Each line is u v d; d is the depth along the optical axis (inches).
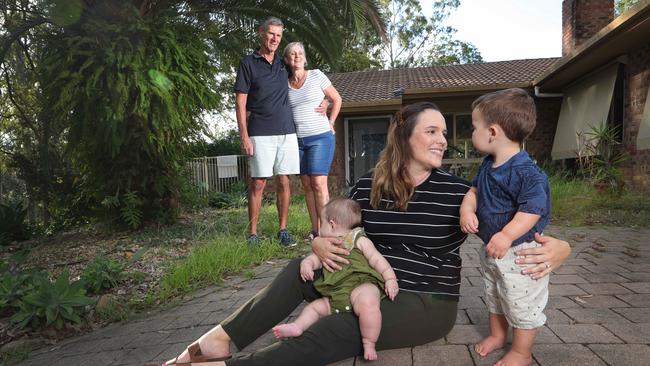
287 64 190.5
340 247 80.0
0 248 281.7
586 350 81.1
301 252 190.5
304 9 359.9
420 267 81.4
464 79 546.0
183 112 282.2
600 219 237.3
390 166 83.3
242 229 238.7
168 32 273.7
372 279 78.5
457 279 84.3
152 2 302.7
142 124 271.7
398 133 82.7
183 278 160.9
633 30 294.2
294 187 510.0
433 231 82.2
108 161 292.5
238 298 138.4
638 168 339.6
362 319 74.3
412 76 620.7
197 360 72.4
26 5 293.0
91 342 117.7
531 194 69.4
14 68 355.3
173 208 311.4
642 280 125.0
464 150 522.6
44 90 269.7
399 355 82.7
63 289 134.5
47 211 455.8
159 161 300.0
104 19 265.0
